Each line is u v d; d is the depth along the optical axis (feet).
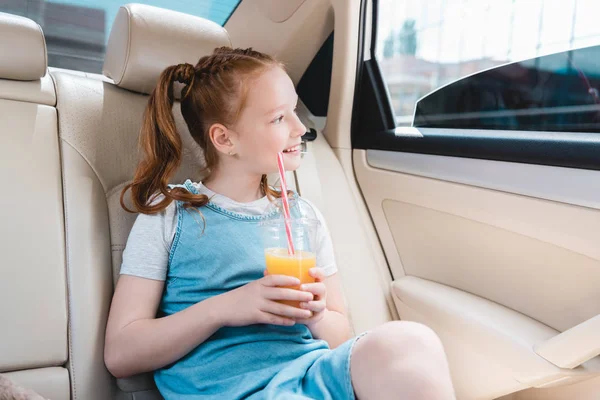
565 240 3.31
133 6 3.95
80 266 3.38
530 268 3.65
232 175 3.63
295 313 2.85
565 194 3.27
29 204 3.35
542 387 3.46
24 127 3.47
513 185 3.60
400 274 4.85
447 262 4.36
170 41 3.96
